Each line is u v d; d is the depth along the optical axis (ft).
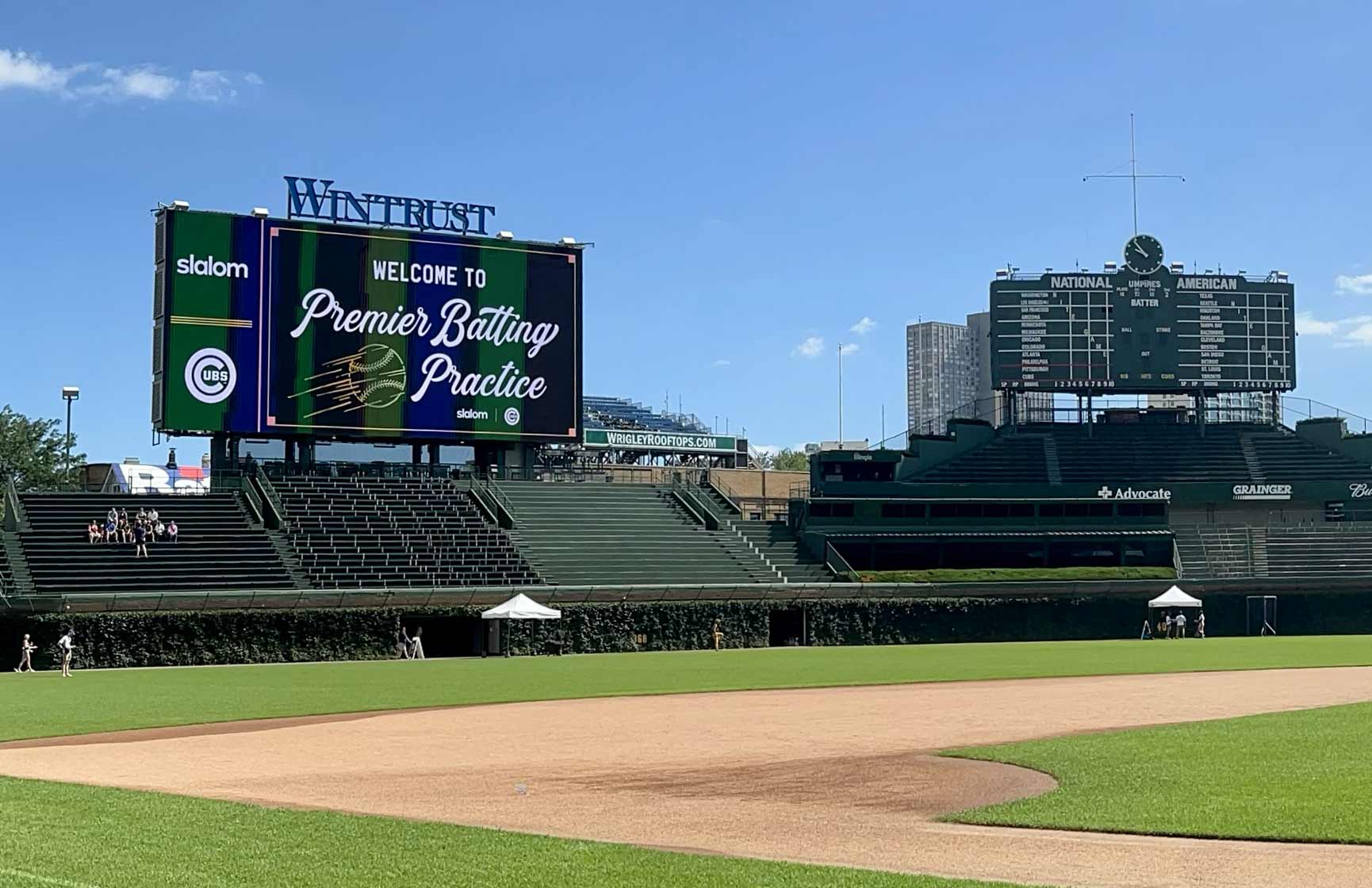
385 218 280.51
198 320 257.75
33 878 46.44
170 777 81.00
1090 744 89.81
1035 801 66.59
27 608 206.69
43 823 59.67
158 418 256.73
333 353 268.82
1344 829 58.08
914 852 55.72
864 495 339.36
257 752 95.20
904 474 350.23
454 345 280.10
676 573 280.51
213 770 84.84
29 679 176.24
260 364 262.47
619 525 296.10
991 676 169.07
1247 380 364.79
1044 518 326.44
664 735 104.83
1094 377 362.94
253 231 263.49
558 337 290.97
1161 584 302.45
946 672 177.78
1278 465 357.00
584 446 383.24
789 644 278.26
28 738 104.37
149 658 213.87
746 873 49.47
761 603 271.69
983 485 339.98
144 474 321.93
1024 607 294.87
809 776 80.02
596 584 265.13
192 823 60.18
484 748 97.30
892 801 70.08
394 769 85.40
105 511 249.75
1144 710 120.47
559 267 291.99
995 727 107.76
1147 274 365.20
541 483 302.25
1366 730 94.38
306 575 242.17
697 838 59.52
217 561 238.48
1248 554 327.47
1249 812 61.98
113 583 226.99
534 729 110.63
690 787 76.54
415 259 277.23
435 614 238.89
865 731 106.22
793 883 47.62
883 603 284.82
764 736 103.60
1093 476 354.13
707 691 149.69
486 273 284.20
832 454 344.49
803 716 119.44
